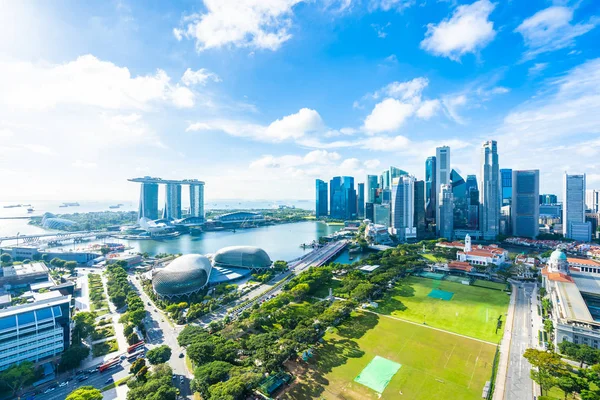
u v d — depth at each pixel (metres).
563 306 183.88
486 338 175.88
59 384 139.88
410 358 155.25
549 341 169.00
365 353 159.75
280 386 132.88
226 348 148.50
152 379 126.56
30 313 153.88
